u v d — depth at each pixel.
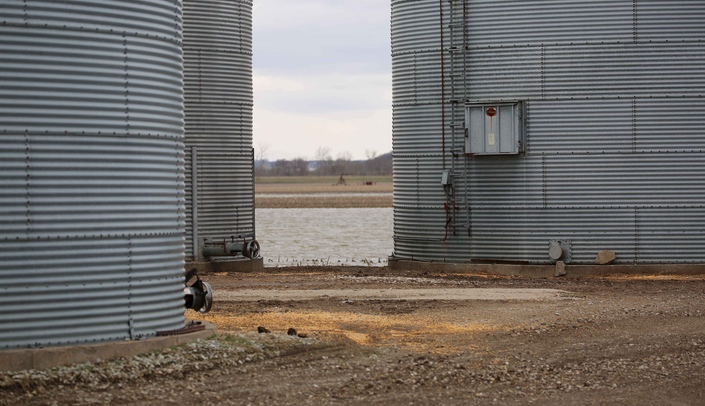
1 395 12.45
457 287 25.42
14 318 13.67
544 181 28.53
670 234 28.31
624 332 17.98
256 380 13.73
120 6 14.73
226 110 31.36
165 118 15.57
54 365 13.71
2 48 13.68
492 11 28.84
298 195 147.62
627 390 13.39
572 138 28.39
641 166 28.28
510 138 28.50
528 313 20.41
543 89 28.50
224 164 31.25
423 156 30.11
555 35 28.42
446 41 29.44
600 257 28.28
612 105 28.30
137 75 14.96
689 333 17.80
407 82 30.45
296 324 18.72
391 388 13.38
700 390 13.37
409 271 30.19
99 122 14.47
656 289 24.69
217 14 31.17
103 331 14.46
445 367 14.81
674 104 28.23
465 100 29.14
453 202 29.44
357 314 20.30
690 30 28.27
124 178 14.73
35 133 13.88
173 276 15.70
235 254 30.73
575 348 16.47
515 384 13.75
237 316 19.69
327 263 38.16
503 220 28.94
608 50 28.28
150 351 14.74
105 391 12.88
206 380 13.66
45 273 13.89
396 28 30.88
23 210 13.76
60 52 14.10
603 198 28.34
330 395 12.91
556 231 28.53
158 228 15.31
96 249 14.36
